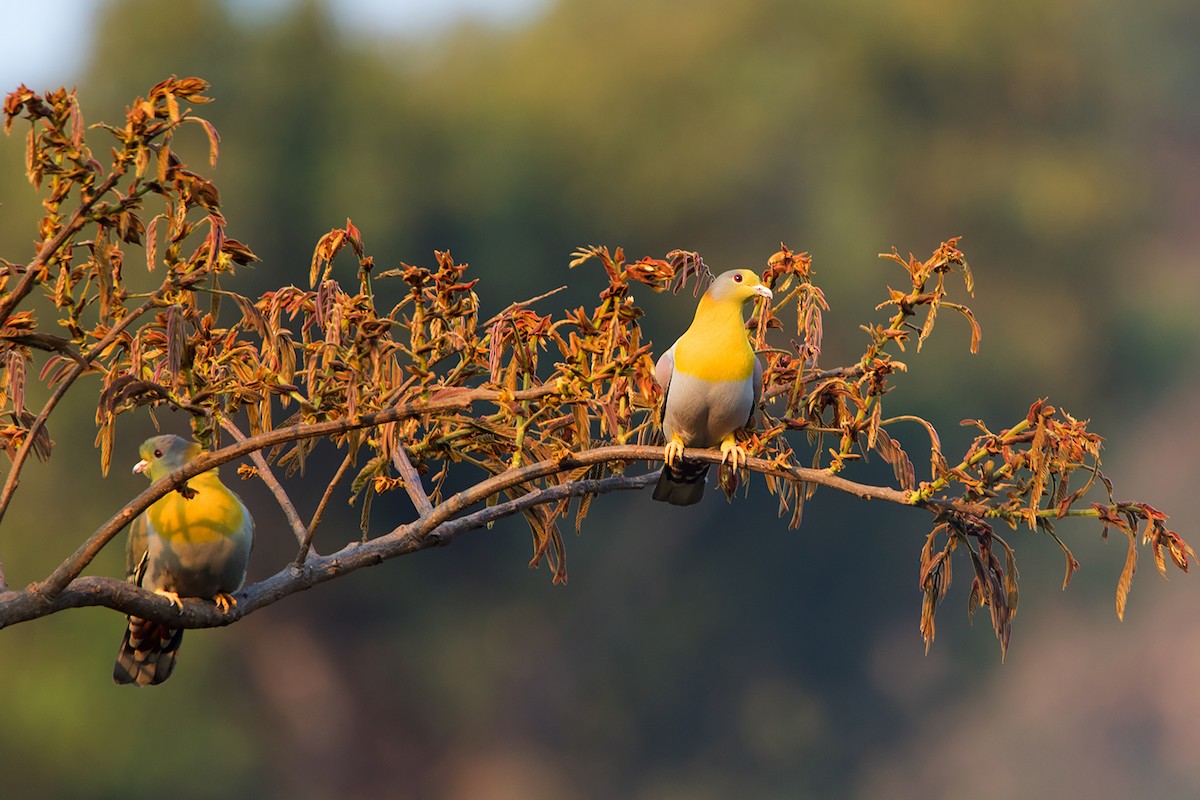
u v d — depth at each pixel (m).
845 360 31.20
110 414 5.05
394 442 5.20
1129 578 5.10
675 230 31.73
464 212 30.50
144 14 28.98
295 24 30.11
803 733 32.53
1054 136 36.62
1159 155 45.22
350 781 28.94
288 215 28.84
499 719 30.78
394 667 30.20
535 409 5.82
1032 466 5.05
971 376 31.81
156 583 5.79
